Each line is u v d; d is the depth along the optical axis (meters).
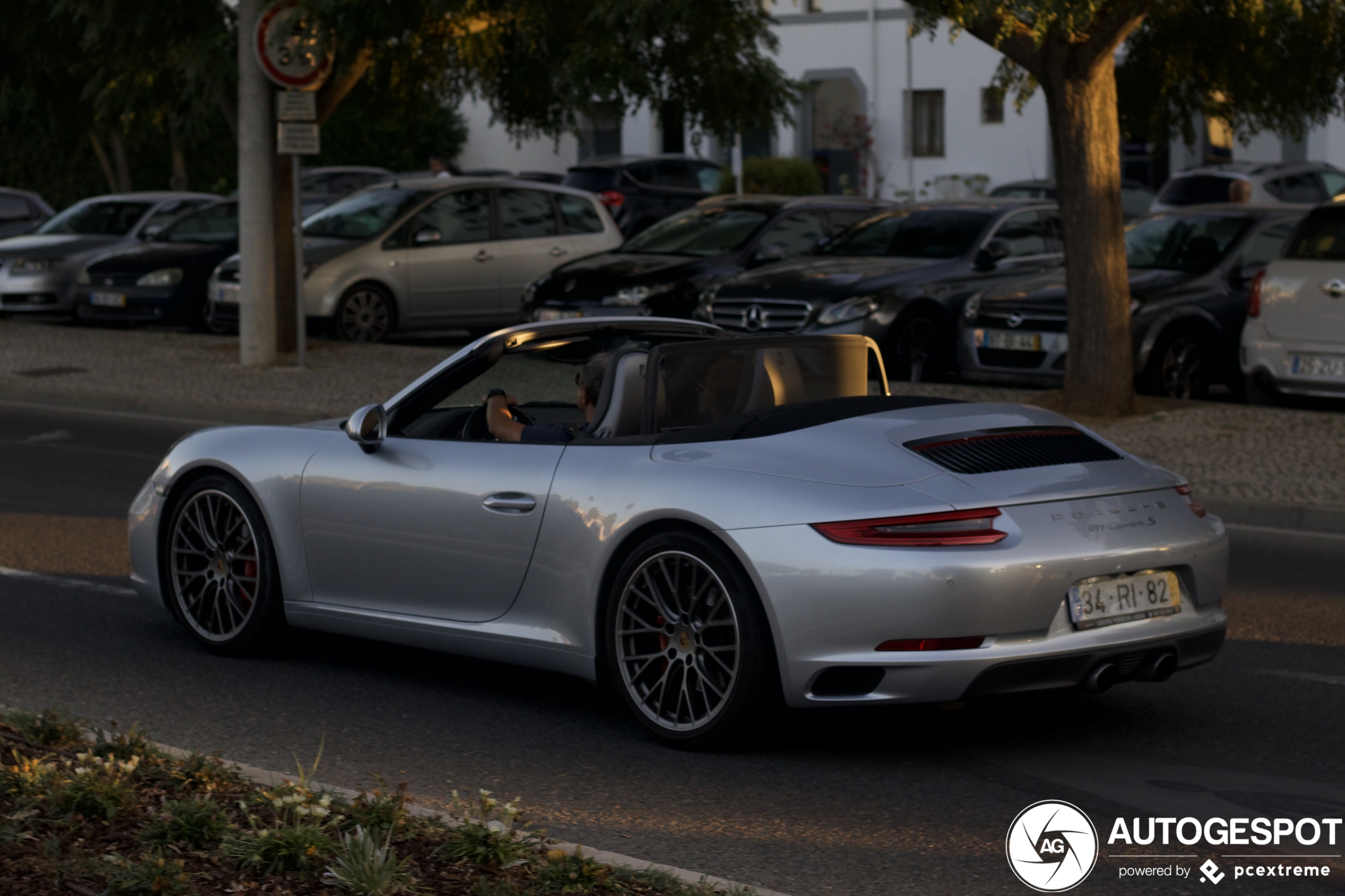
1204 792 5.14
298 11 15.84
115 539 9.38
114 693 6.27
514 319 20.17
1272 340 13.37
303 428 6.80
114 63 18.66
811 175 36.16
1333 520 9.91
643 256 17.72
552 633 5.83
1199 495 10.42
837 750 5.57
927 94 39.72
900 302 15.27
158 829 4.12
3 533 9.56
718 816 4.88
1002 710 6.09
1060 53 12.95
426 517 6.13
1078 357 13.41
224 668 6.68
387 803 4.36
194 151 37.75
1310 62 14.52
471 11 17.05
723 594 5.33
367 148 42.59
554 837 4.68
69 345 19.25
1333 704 6.19
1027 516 5.20
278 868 3.94
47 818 4.25
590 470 5.74
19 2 19.22
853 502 5.16
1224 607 7.95
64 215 23.98
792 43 40.94
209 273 21.12
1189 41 14.75
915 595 5.02
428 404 6.53
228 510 6.83
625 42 15.38
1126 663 5.33
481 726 5.87
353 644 7.13
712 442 5.62
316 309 18.73
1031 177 38.44
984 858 4.54
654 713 5.58
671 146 42.97
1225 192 26.83
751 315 15.48
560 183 33.91
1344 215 13.13
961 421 5.67
